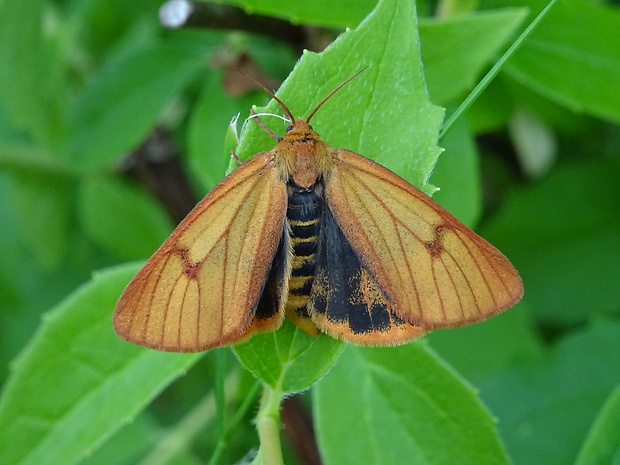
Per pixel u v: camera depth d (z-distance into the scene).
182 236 0.10
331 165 0.10
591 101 0.13
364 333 0.10
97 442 0.11
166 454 0.14
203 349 0.10
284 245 0.10
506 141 0.16
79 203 0.16
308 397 0.15
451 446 0.11
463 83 0.12
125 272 0.12
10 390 0.11
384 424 0.11
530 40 0.13
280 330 0.10
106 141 0.14
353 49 0.10
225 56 0.14
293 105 0.10
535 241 0.15
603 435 0.10
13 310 0.17
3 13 0.14
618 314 0.15
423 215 0.10
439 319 0.10
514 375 0.14
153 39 0.15
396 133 0.10
